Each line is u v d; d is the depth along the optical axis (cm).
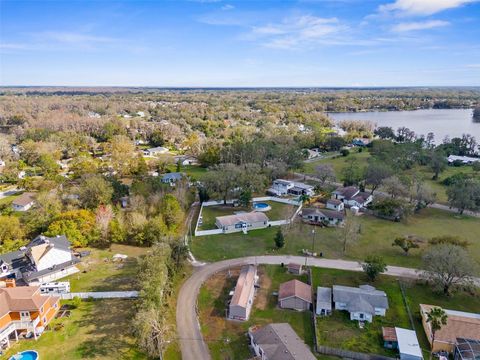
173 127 19738
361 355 4381
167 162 14050
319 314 5244
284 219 8888
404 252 7144
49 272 6225
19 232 7569
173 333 4900
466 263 5472
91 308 5444
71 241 7262
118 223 7631
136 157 13825
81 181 10419
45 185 10519
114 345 4644
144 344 4356
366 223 8744
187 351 4591
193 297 5712
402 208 8862
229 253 7150
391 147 14912
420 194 9506
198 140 16788
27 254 6581
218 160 14200
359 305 5141
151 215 8219
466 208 9294
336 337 4762
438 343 4472
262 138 15875
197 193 10494
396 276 6231
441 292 5741
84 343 4681
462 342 4344
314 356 4328
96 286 6031
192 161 15412
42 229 7994
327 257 6950
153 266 5291
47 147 14850
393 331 4722
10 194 11150
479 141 19250
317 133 18088
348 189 10375
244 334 4894
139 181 10212
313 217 8788
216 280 6194
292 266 6391
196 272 6456
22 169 13550
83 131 19375
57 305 5372
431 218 9081
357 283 6028
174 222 8188
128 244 7700
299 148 15200
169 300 5622
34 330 4741
